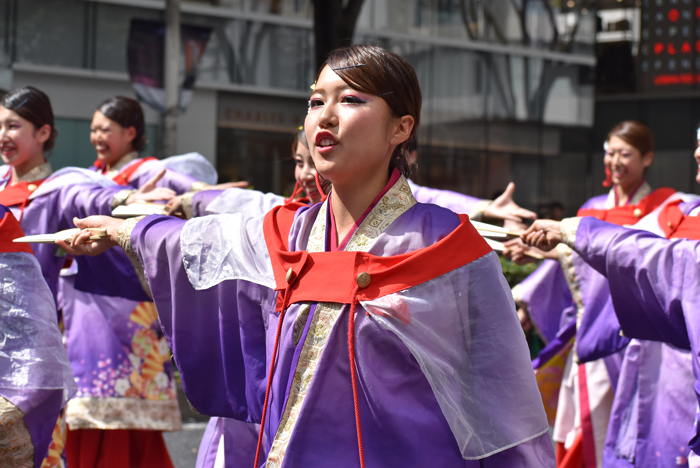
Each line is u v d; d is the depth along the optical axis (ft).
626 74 69.67
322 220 6.52
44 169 13.41
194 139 48.80
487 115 58.90
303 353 6.08
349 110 6.06
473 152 58.59
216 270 6.92
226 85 49.24
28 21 44.21
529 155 60.44
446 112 57.47
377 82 6.07
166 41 36.81
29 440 9.41
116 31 46.06
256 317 6.95
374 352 5.92
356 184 6.29
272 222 6.77
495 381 6.16
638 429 11.76
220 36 48.85
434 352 6.03
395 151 6.59
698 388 8.61
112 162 17.04
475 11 58.03
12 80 44.06
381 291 5.93
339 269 6.08
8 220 9.60
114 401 14.26
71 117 45.42
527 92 60.13
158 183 16.46
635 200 15.62
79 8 45.27
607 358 13.66
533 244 9.75
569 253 12.94
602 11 69.87
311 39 51.70
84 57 45.52
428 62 56.54
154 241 7.41
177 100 37.09
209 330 7.37
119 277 12.38
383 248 6.14
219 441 9.70
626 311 9.31
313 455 5.91
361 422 5.92
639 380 11.83
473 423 6.14
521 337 6.28
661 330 9.20
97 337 14.48
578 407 14.12
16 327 9.42
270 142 51.16
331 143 6.13
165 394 14.70
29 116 13.10
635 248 8.96
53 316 9.82
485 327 6.15
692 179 68.13
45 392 9.46
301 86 51.65
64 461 13.51
